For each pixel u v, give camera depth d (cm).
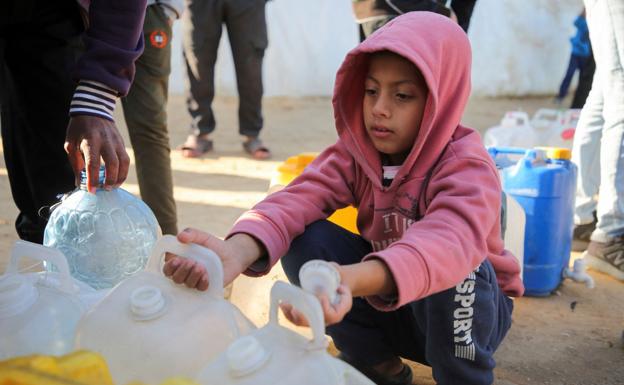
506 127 435
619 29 289
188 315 128
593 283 286
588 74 744
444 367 170
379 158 177
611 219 304
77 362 112
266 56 838
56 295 141
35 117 219
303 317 117
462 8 333
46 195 226
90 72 183
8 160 228
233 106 769
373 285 132
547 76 910
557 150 284
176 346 124
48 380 108
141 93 276
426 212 158
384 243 181
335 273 120
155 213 293
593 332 250
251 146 549
